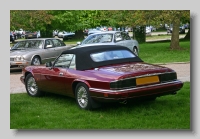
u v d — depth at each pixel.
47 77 8.44
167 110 7.05
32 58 15.31
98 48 7.79
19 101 8.48
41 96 9.17
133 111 7.06
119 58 7.69
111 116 6.84
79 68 7.54
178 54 19.84
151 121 6.30
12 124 6.54
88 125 6.26
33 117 6.92
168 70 7.16
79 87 7.41
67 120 6.67
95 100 7.09
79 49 7.88
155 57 18.69
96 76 6.96
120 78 6.54
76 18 34.78
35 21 24.81
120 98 6.48
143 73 6.75
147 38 40.28
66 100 8.58
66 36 43.81
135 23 20.02
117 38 16.59
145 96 6.73
